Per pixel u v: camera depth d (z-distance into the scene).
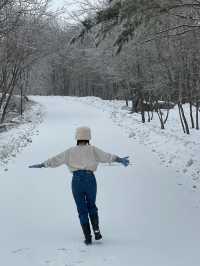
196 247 7.72
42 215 10.02
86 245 7.95
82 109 49.53
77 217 9.80
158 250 7.60
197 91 30.09
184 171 14.69
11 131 29.45
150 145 21.67
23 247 7.95
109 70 43.81
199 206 10.50
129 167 15.88
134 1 11.78
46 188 12.70
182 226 9.00
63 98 73.44
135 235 8.49
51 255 7.46
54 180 13.77
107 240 8.23
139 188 12.59
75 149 8.30
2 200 11.40
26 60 40.00
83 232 8.20
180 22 14.07
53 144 22.33
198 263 6.94
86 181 8.13
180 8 12.49
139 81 34.72
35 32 35.88
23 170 15.47
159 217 9.69
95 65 61.91
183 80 29.83
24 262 7.19
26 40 34.56
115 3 12.30
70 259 7.23
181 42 25.06
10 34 30.11
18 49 34.53
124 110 50.06
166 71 30.14
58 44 40.59
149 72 32.72
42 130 29.34
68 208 10.52
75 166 8.20
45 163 8.27
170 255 7.34
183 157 17.14
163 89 31.95
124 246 7.85
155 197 11.48
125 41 13.11
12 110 47.97
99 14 12.55
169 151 19.25
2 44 31.66
